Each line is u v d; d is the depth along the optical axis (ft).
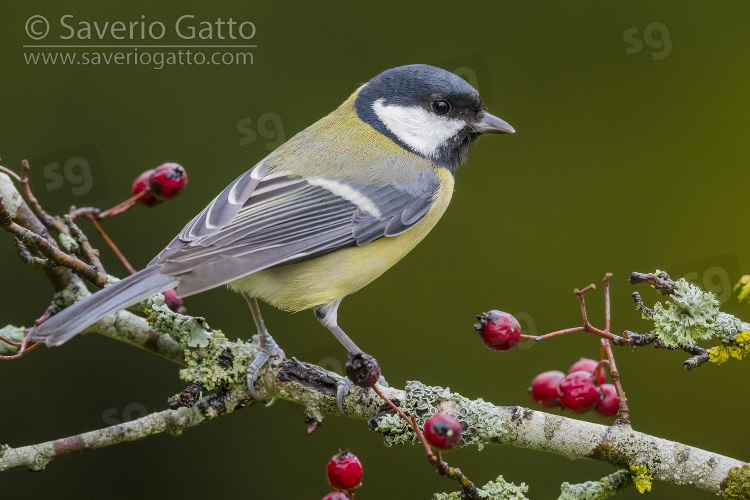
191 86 35.86
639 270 35.22
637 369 32.83
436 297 35.19
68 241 22.68
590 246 35.63
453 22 37.17
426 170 26.07
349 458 17.15
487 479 31.45
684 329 18.67
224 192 24.38
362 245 24.53
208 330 21.33
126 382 31.89
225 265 22.06
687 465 18.49
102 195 34.71
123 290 19.93
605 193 36.17
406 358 34.45
